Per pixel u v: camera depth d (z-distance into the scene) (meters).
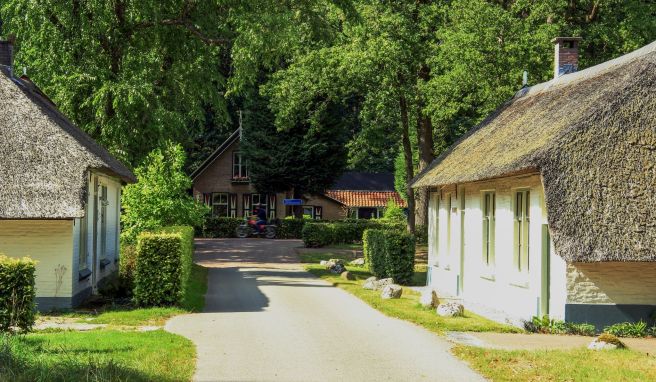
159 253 16.64
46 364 9.14
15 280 12.10
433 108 31.16
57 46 25.50
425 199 41.16
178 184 28.06
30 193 15.48
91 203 19.52
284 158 50.12
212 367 10.15
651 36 29.38
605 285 13.95
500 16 28.02
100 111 25.38
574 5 30.67
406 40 32.88
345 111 56.38
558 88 18.98
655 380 9.24
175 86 29.03
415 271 29.30
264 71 48.69
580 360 10.45
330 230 42.38
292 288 21.38
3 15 27.22
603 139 13.76
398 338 12.73
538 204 15.02
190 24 28.38
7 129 16.34
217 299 18.58
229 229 51.62
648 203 13.38
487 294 18.22
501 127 20.17
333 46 34.97
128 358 10.19
